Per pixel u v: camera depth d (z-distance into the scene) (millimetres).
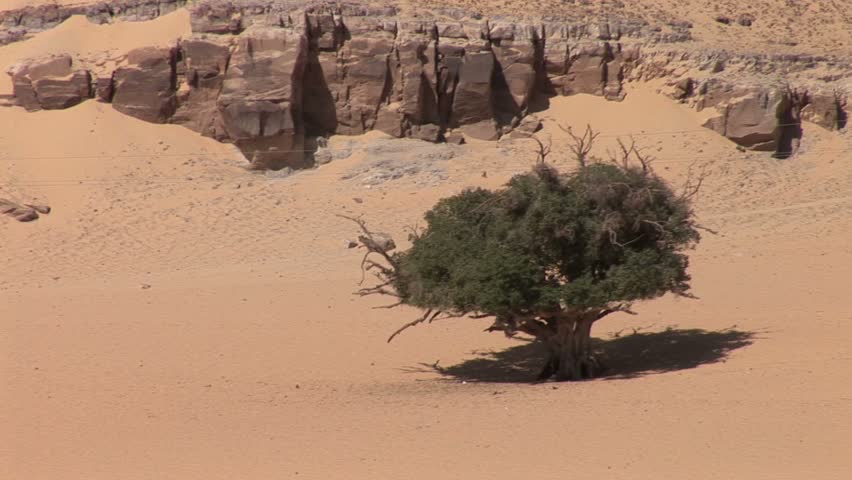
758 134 187250
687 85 195375
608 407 69562
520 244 83375
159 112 193750
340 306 117500
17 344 105438
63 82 195375
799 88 195625
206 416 74688
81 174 182500
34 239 166125
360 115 192250
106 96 195625
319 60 192375
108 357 99500
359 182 181875
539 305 81500
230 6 195500
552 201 83125
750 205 166250
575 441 61406
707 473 53438
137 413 76750
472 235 86000
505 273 81188
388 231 160875
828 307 101625
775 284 114250
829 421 62344
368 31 194500
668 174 178875
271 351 100812
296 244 158750
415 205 171500
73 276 150375
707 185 175500
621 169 87250
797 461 54844
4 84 199125
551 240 83562
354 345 102438
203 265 152250
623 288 81062
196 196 178875
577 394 75125
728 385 74312
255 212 173250
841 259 123125
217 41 192875
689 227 87750
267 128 185250
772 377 75812
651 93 198125
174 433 69438
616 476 53688
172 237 165250
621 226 83938
